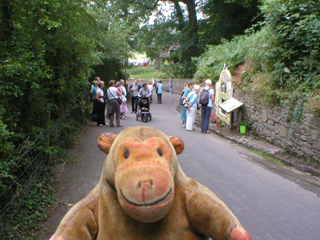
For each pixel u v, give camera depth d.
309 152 6.99
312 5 8.02
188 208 1.61
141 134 1.63
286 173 6.61
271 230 4.24
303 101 7.23
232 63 14.35
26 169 4.93
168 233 1.58
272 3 8.81
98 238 1.62
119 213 1.60
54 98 8.05
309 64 7.67
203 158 7.71
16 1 4.95
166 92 30.56
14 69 4.16
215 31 25.36
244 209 4.87
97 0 7.76
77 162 7.16
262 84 9.20
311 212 4.80
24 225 4.09
